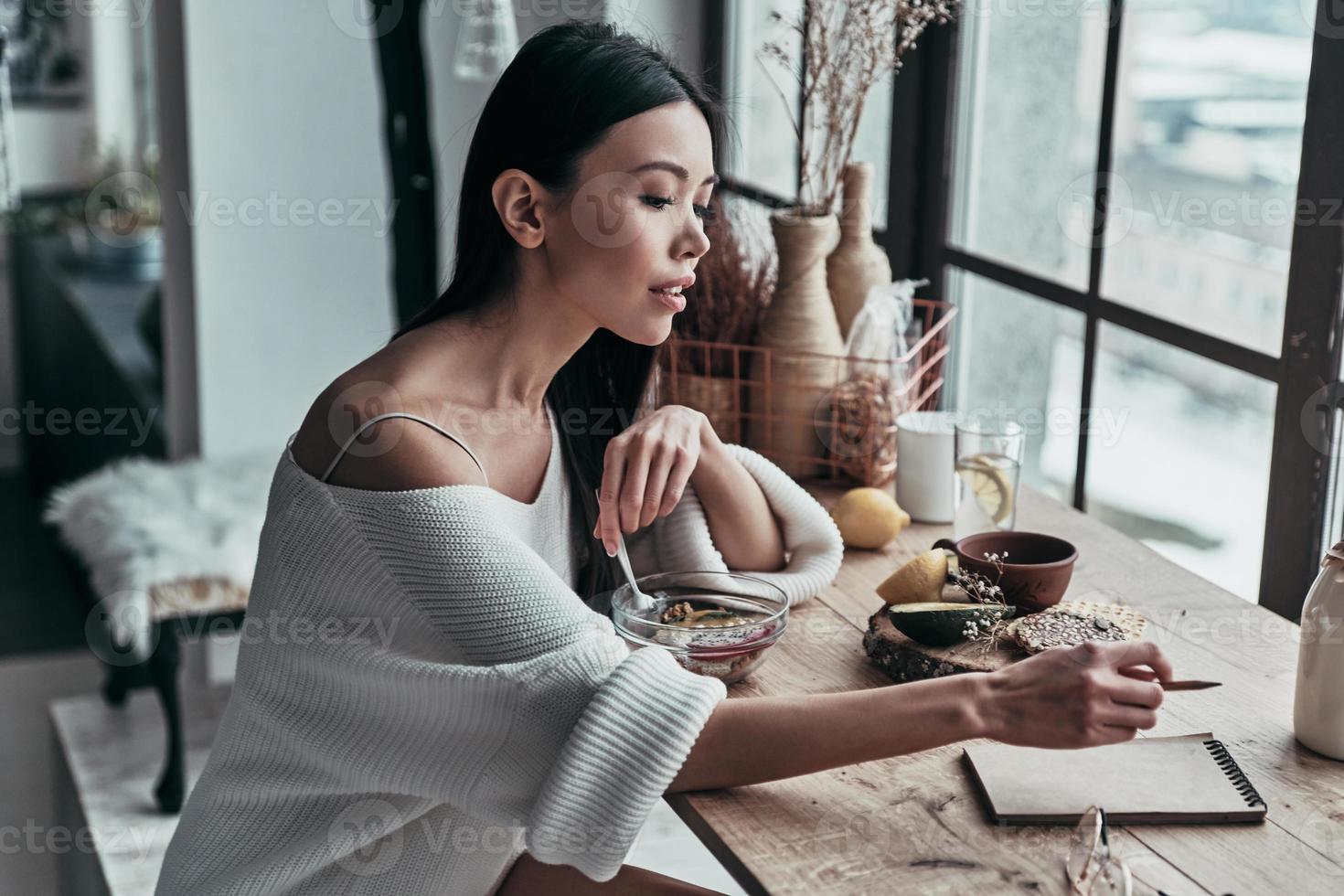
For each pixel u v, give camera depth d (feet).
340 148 9.45
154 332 11.14
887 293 5.48
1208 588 4.64
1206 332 5.35
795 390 5.46
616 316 3.70
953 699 3.28
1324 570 3.56
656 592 4.24
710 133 3.83
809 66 5.56
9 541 13.53
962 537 4.69
